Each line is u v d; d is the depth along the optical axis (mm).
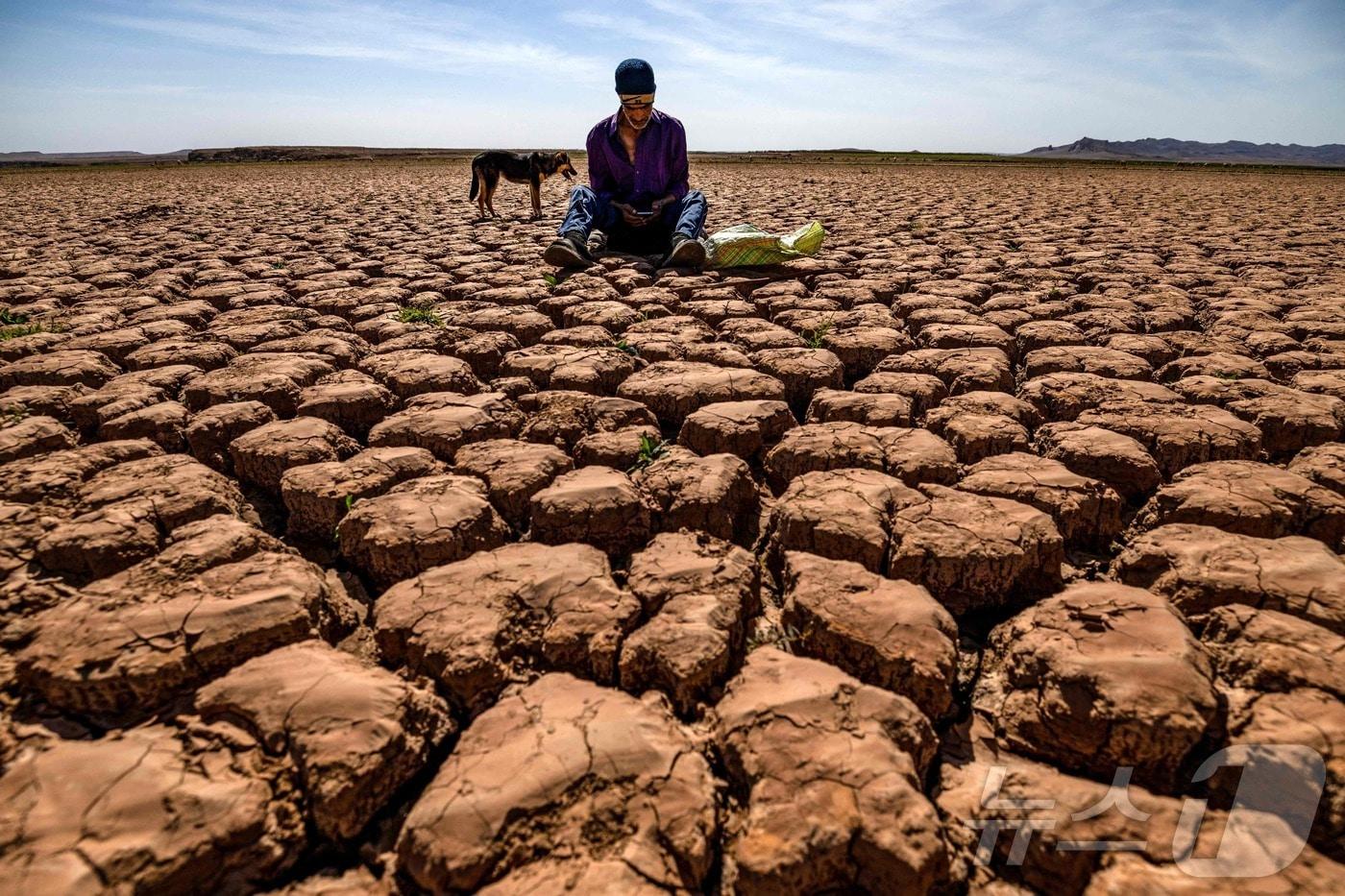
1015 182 19906
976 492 2443
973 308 4797
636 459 2760
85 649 1674
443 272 6148
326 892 1312
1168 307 4715
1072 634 1754
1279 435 2893
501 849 1293
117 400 3166
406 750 1514
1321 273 5812
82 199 15109
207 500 2350
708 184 18469
